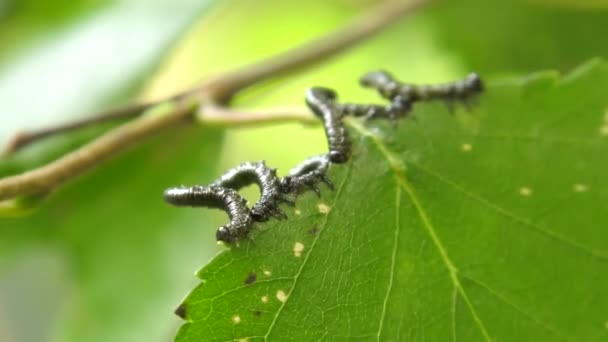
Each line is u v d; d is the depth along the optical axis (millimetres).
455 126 108
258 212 99
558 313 102
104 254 138
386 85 110
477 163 106
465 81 109
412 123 107
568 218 105
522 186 106
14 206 107
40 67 145
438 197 104
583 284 103
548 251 104
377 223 102
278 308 99
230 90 124
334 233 101
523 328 102
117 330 135
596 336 101
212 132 136
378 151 105
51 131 120
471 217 104
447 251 103
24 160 125
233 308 98
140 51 140
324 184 102
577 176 106
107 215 138
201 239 136
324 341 99
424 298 101
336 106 108
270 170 102
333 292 100
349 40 135
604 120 108
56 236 139
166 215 137
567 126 108
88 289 137
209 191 101
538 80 109
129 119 121
